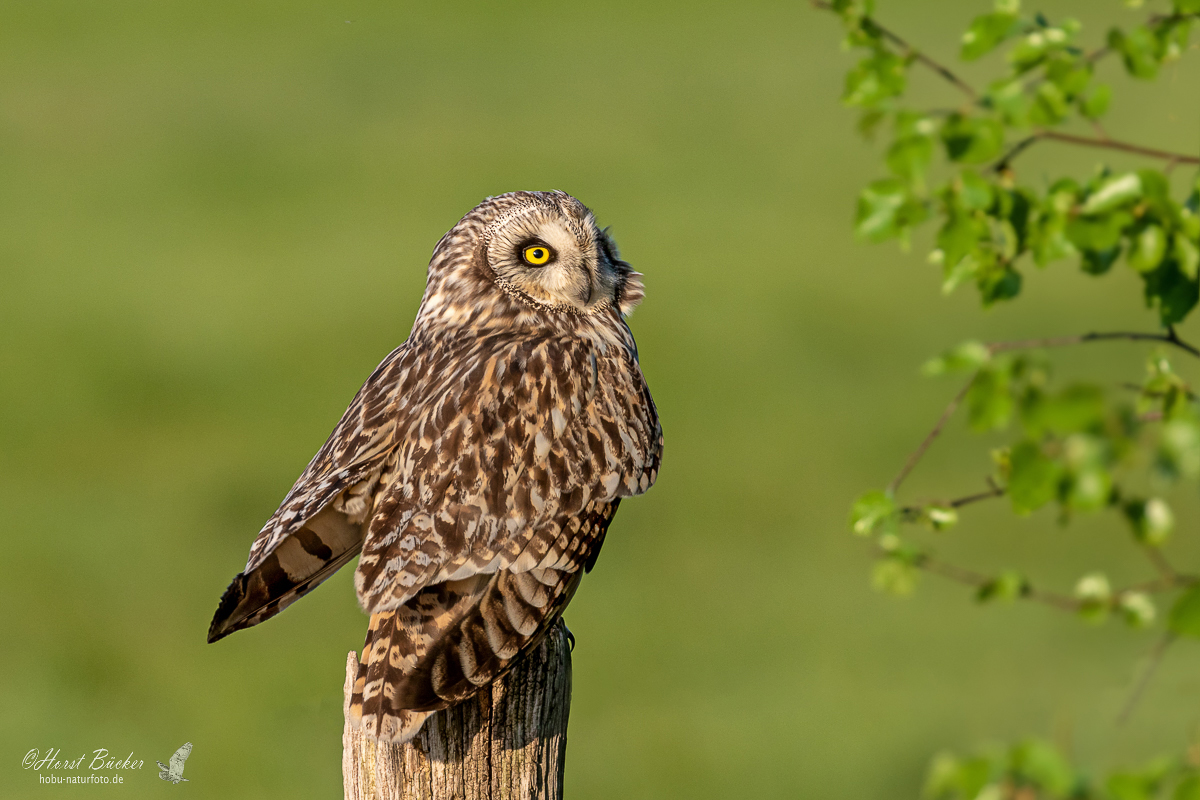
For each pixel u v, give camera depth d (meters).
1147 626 3.43
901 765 13.18
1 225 34.12
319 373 23.25
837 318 25.80
